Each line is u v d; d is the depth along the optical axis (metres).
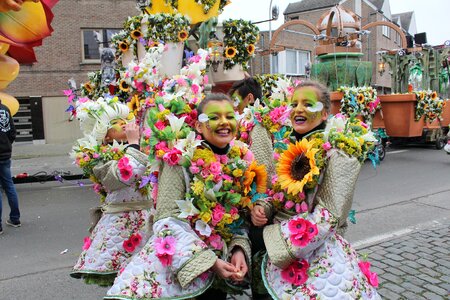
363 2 28.89
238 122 2.73
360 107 9.22
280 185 2.37
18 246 5.36
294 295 2.11
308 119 2.43
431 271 4.06
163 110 2.44
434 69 12.76
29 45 6.04
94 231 3.20
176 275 2.14
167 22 5.45
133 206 3.15
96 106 3.26
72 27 18.77
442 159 11.23
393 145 13.98
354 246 4.83
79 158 3.18
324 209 2.12
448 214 6.12
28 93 18.56
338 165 2.15
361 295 2.11
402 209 6.47
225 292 2.43
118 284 2.19
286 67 21.44
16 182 9.21
